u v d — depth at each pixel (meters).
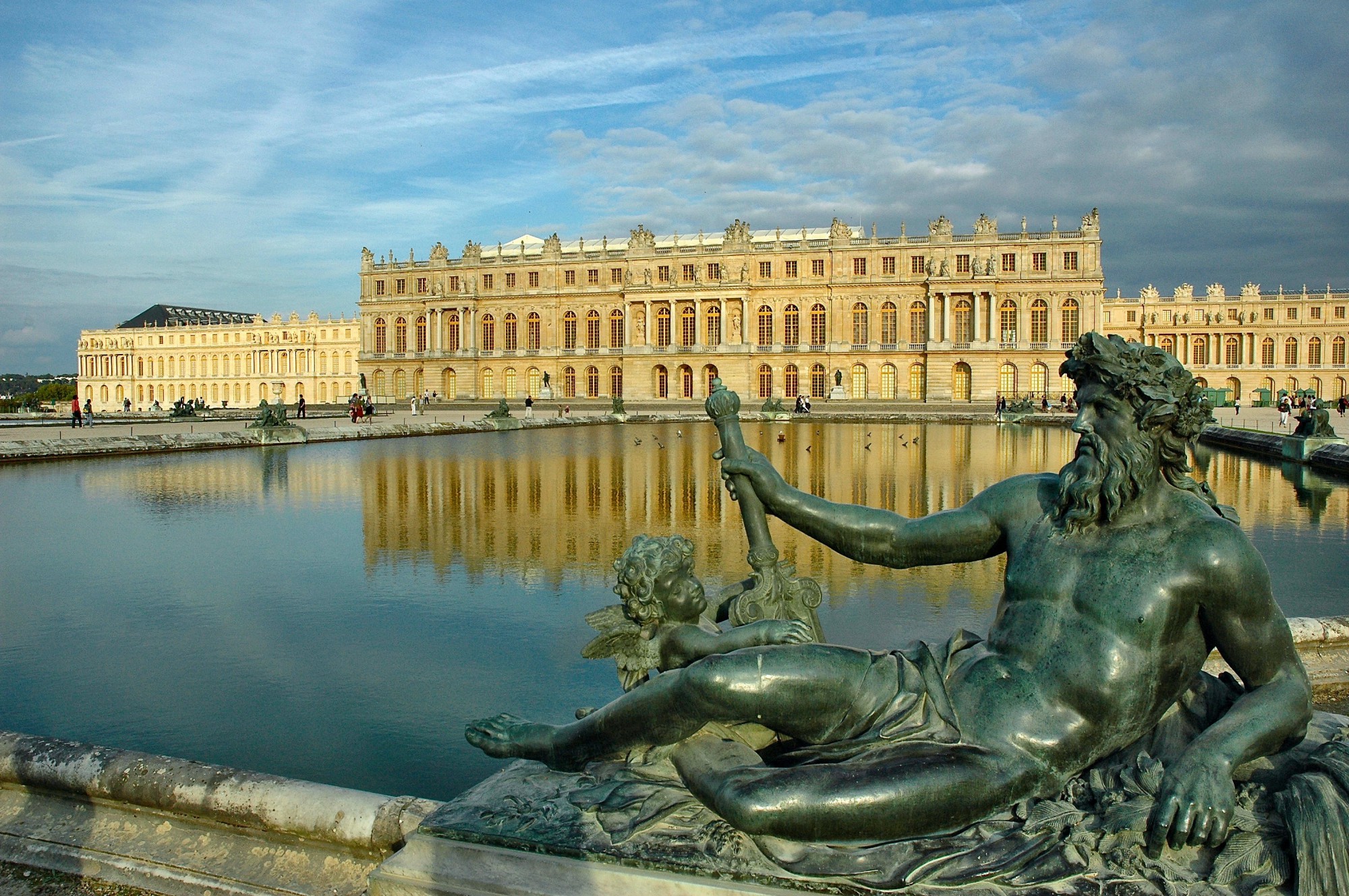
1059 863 3.48
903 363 111.69
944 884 3.42
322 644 11.45
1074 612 3.95
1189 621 3.85
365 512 22.84
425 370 133.38
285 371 173.12
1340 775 3.61
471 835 3.95
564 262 125.25
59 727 8.95
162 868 5.19
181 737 8.67
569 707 9.27
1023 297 106.81
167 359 182.75
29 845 5.48
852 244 112.38
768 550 5.23
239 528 20.41
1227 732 3.71
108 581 15.05
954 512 4.64
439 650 11.15
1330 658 8.26
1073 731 3.84
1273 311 129.38
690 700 3.93
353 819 5.12
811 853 3.55
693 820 3.83
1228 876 3.41
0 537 19.33
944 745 3.83
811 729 3.99
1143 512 3.99
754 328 117.56
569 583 14.66
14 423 66.94
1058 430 64.12
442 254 132.12
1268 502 24.12
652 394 121.44
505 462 37.56
